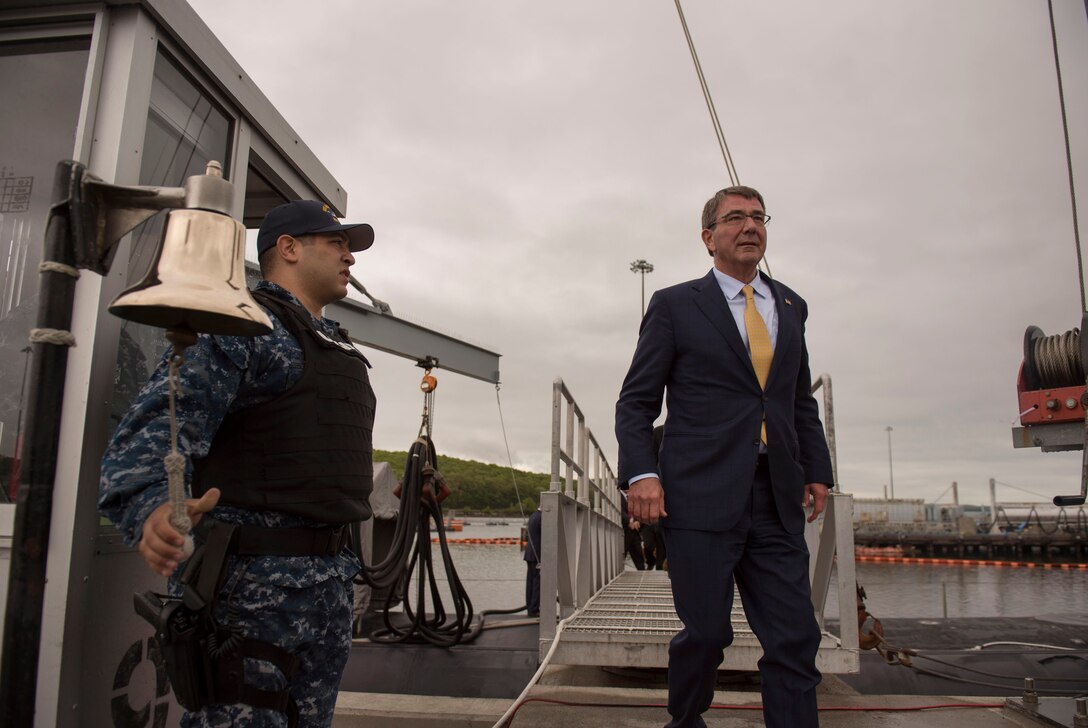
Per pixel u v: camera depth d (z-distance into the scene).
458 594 4.64
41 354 1.24
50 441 1.23
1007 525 55.41
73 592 1.84
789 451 2.33
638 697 3.55
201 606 1.39
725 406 2.36
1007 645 4.71
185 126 2.46
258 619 1.50
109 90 2.07
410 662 4.31
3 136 2.21
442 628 4.83
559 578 4.13
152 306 1.19
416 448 4.62
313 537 1.59
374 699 3.60
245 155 2.78
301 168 3.23
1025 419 4.11
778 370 2.38
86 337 1.91
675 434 2.40
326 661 1.72
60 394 1.25
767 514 2.32
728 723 3.09
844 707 3.36
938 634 5.05
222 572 1.46
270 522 1.55
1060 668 4.16
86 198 1.30
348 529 1.77
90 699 1.90
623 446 2.40
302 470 1.58
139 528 1.26
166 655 1.41
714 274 2.54
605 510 6.34
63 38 2.16
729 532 2.27
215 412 1.47
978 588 20.06
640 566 9.51
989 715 3.24
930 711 3.31
